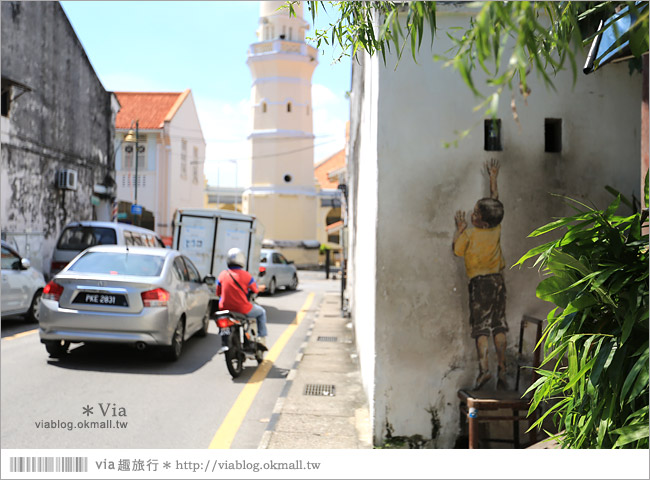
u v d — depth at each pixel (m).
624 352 2.72
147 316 7.94
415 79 4.88
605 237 2.99
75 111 22.45
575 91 4.98
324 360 8.84
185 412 6.02
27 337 9.91
